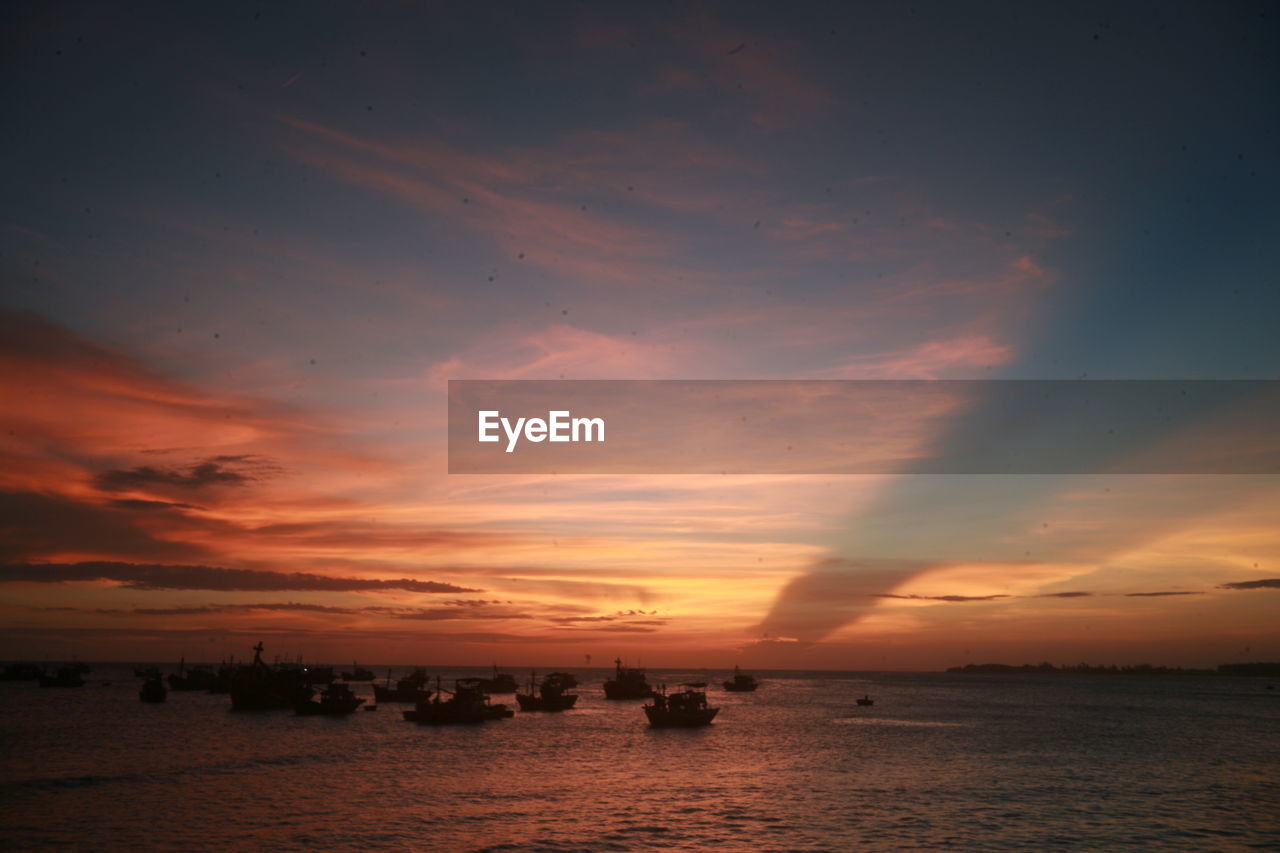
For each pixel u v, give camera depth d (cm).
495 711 13012
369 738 9781
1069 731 11056
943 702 19475
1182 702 19988
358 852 4197
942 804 5456
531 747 8956
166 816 5038
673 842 4403
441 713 11944
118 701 15600
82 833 4588
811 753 8431
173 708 14000
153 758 7731
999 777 6688
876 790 6028
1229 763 7600
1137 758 7969
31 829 4681
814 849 4253
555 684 15588
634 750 8675
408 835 4556
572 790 6041
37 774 6688
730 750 8712
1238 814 5134
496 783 6369
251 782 6341
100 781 6362
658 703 11644
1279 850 4244
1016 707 17275
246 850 4238
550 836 4538
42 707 13762
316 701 13025
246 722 11638
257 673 14238
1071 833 4588
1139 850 4234
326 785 6225
